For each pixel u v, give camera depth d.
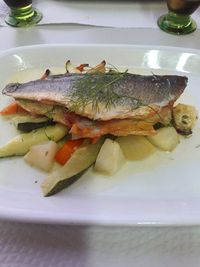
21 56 0.27
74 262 0.19
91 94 0.22
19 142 0.22
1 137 0.23
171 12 0.33
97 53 0.28
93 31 0.32
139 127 0.22
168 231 0.19
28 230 0.19
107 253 0.19
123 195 0.21
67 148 0.22
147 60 0.28
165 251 0.19
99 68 0.25
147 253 0.19
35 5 0.34
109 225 0.18
